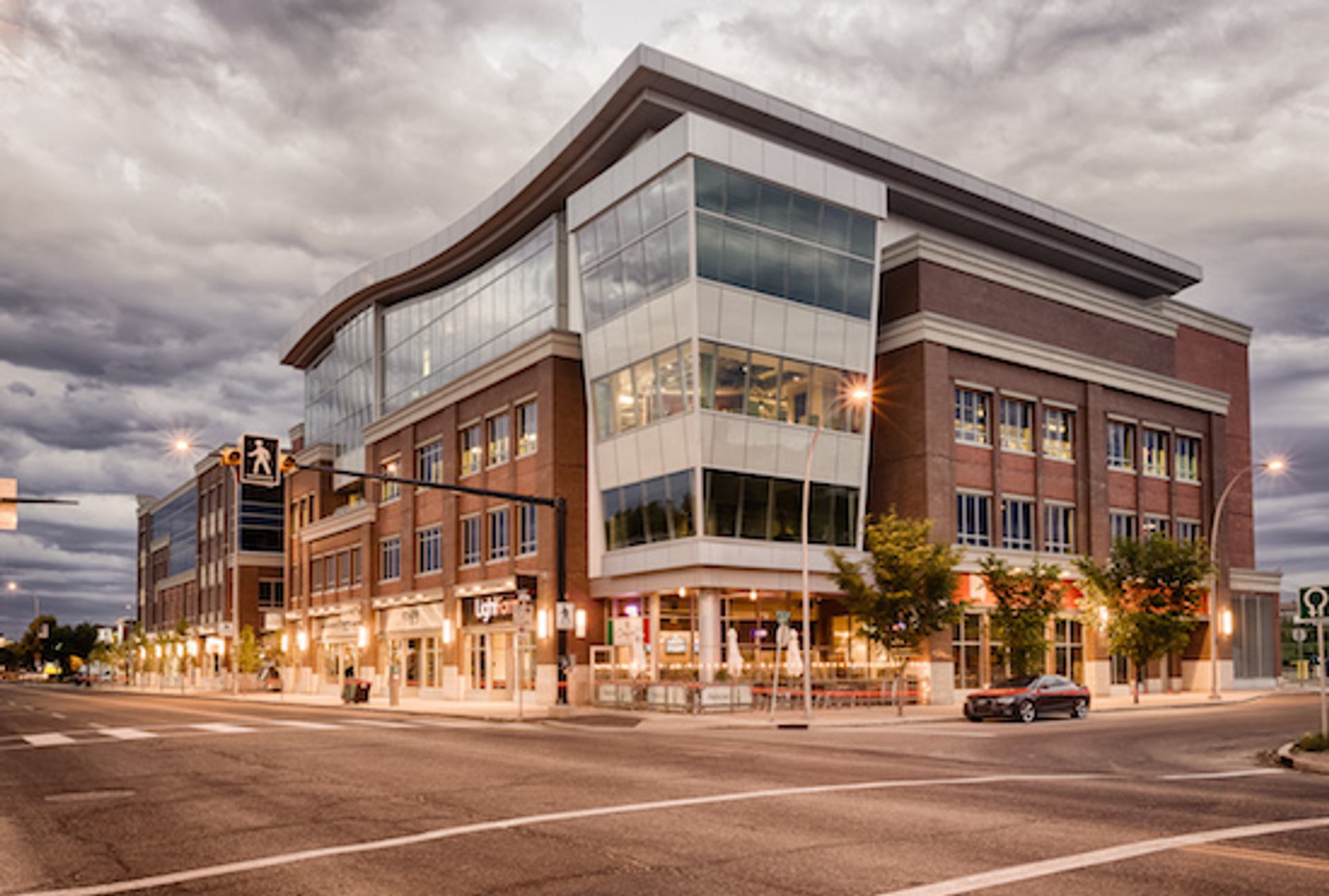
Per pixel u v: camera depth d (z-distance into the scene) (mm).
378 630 56656
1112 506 49188
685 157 37594
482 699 46344
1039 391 46250
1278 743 23109
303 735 24109
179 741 22531
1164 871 8930
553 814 12250
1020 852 9828
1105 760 19344
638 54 39625
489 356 52875
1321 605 19797
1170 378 53438
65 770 17562
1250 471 60938
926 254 43688
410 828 11477
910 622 34625
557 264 47219
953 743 23047
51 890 8992
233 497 83812
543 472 42719
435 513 51688
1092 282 57250
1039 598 38750
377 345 64625
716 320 37844
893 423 43094
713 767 17188
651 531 39469
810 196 40719
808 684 29875
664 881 8781
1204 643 53250
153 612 112938
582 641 41750
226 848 10648
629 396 40688
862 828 11141
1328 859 9391
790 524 39656
